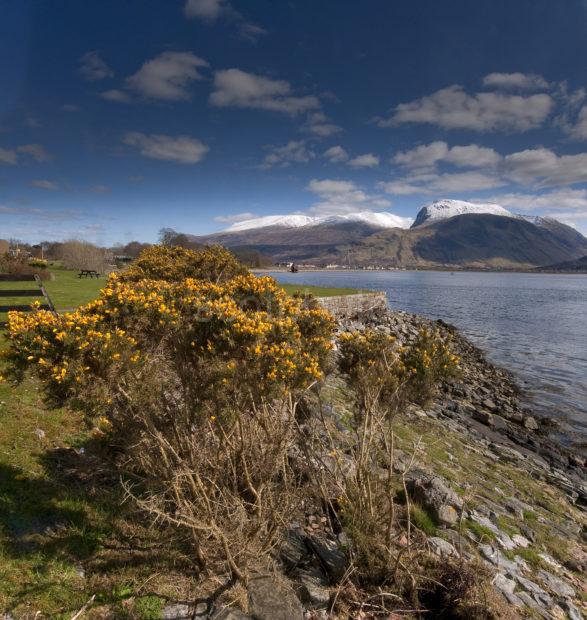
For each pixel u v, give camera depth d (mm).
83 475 5355
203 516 4141
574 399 19453
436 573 4676
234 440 4852
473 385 19953
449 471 8305
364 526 4777
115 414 4805
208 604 3883
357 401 6109
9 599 3516
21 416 6250
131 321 4523
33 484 4906
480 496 7609
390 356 5961
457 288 113750
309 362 4562
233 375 4336
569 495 9789
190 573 4211
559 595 5418
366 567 4621
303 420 6359
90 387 4035
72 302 18344
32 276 12047
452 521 5961
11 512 4395
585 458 13172
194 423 5012
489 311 57031
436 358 6125
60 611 3537
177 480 4062
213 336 4434
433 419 12258
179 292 5266
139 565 4176
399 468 7250
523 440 13414
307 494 5445
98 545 4297
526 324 44562
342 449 6953
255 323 4434
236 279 6867
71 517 4559
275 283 6586
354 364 5879
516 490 8836
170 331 4590
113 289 4957
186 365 4680
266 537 4379
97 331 4168
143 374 4484
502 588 5066
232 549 4125
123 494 5039
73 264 55625
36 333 3975
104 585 3859
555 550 6672
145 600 3803
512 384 21609
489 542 6059
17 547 4020
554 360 27609
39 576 3779
